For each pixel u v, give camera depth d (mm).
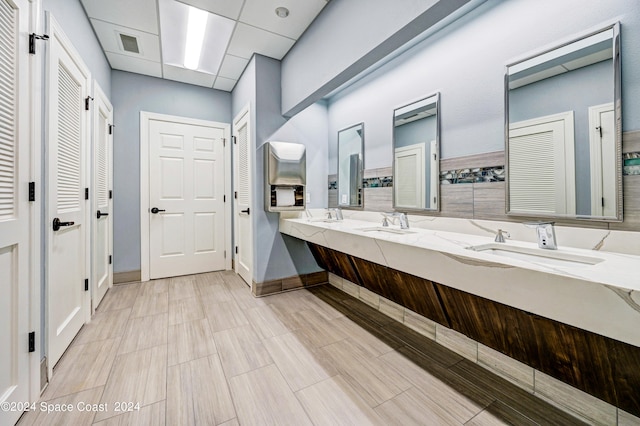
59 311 1651
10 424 1146
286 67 2770
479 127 1805
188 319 2266
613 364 938
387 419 1242
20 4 1227
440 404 1337
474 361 1689
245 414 1272
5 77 1143
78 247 1979
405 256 1455
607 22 1276
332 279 3164
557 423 1228
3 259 1139
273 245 2904
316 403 1342
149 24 2303
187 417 1252
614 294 780
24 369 1252
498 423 1225
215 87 3605
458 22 1918
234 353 1774
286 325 2170
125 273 3166
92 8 2105
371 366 1644
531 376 1421
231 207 3793
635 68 1210
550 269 943
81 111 2033
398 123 2418
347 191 3051
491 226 1718
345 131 3066
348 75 1960
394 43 1562
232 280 3320
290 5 2080
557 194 1447
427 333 1993
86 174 2123
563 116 1421
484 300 1256
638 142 1201
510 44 1632
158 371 1583
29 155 1298
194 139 3541
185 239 3508
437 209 2084
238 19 2246
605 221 1293
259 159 2836
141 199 3225
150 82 3270
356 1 1757
